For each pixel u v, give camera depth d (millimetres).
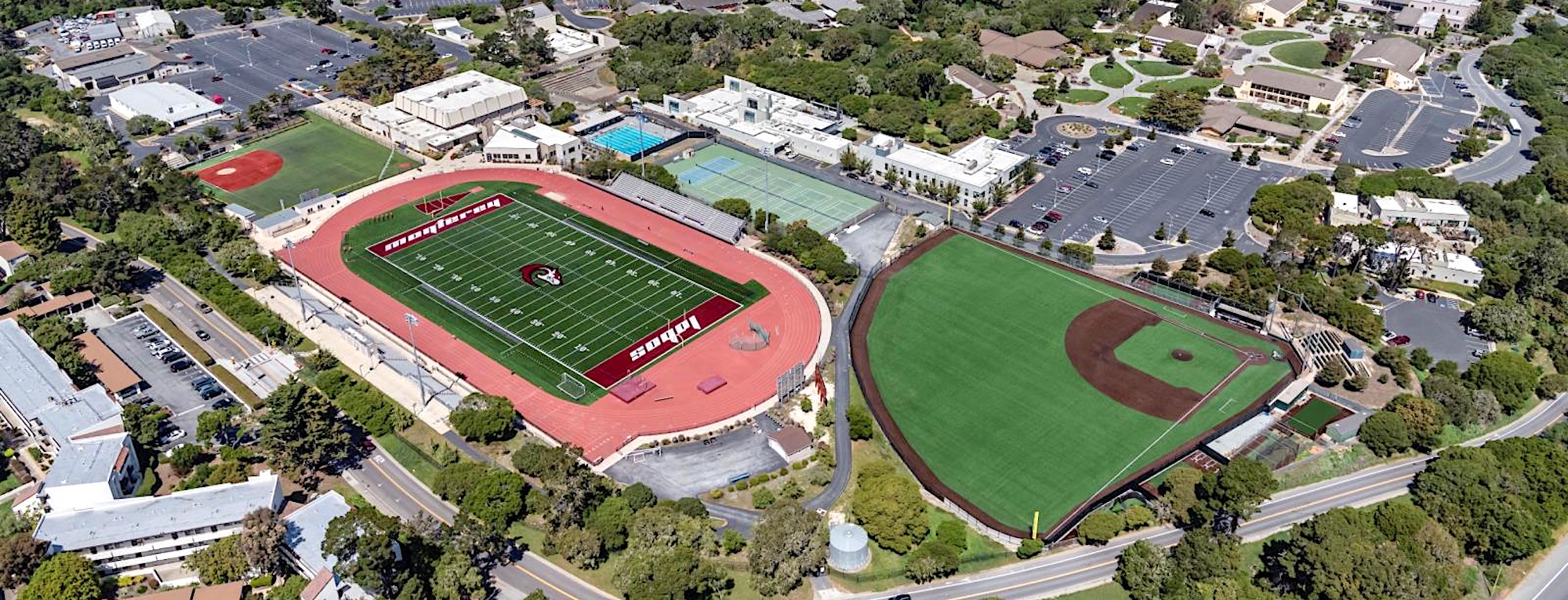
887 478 199500
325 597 170250
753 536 193125
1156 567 179000
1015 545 192750
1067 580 185375
